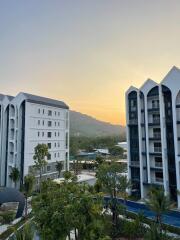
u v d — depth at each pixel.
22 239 18.73
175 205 44.66
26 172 59.06
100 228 18.62
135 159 54.06
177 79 46.69
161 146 48.53
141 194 50.56
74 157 123.12
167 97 49.41
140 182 51.31
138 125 52.69
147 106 52.09
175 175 46.56
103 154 134.25
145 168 51.53
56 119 71.12
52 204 18.44
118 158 117.19
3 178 63.47
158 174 49.88
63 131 73.81
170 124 48.28
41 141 64.88
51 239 17.38
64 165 73.56
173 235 31.88
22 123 61.78
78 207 18.28
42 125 65.62
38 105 64.44
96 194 21.75
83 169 100.31
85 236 18.11
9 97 66.88
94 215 18.88
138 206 46.59
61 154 72.38
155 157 50.41
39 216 18.41
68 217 17.52
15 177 51.84
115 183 35.31
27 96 62.66
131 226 30.66
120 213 34.78
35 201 21.00
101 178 35.53
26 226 19.80
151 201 30.48
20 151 61.09
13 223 37.31
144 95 52.25
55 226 17.39
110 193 35.25
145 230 30.81
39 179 60.34
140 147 51.84
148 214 42.12
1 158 63.78
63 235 17.61
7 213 39.59
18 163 60.53
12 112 64.56
